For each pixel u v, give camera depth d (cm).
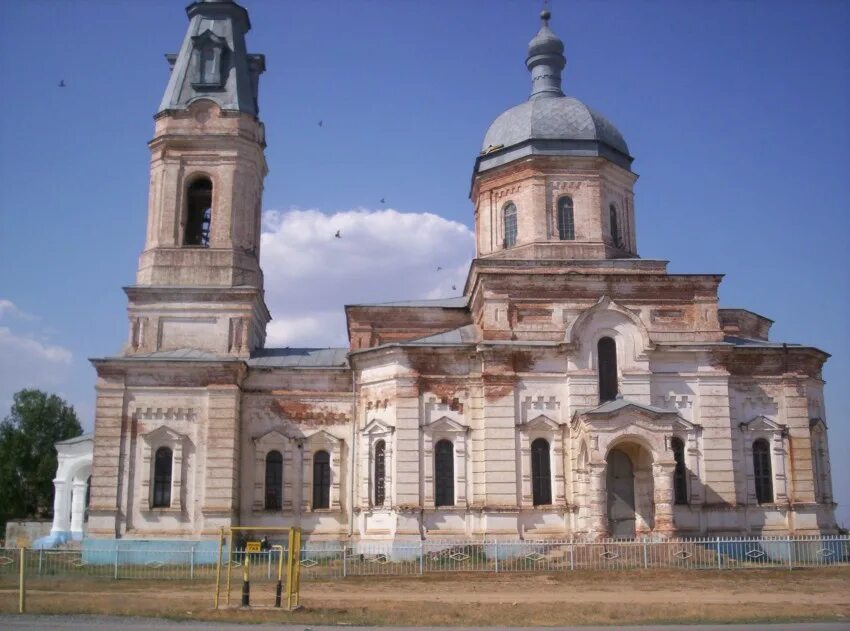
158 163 5069
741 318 5178
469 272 5047
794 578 3441
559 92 5538
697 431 4434
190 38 5303
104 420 4575
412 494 4369
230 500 4528
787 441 4553
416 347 4516
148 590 3225
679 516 4328
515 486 4344
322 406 4822
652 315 4584
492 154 5166
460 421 4481
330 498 4725
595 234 4903
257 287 4994
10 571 3931
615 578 3466
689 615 2439
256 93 5422
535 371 4466
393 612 2508
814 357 4709
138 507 4506
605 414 4066
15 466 9000
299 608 2559
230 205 5009
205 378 4659
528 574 3600
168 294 4869
